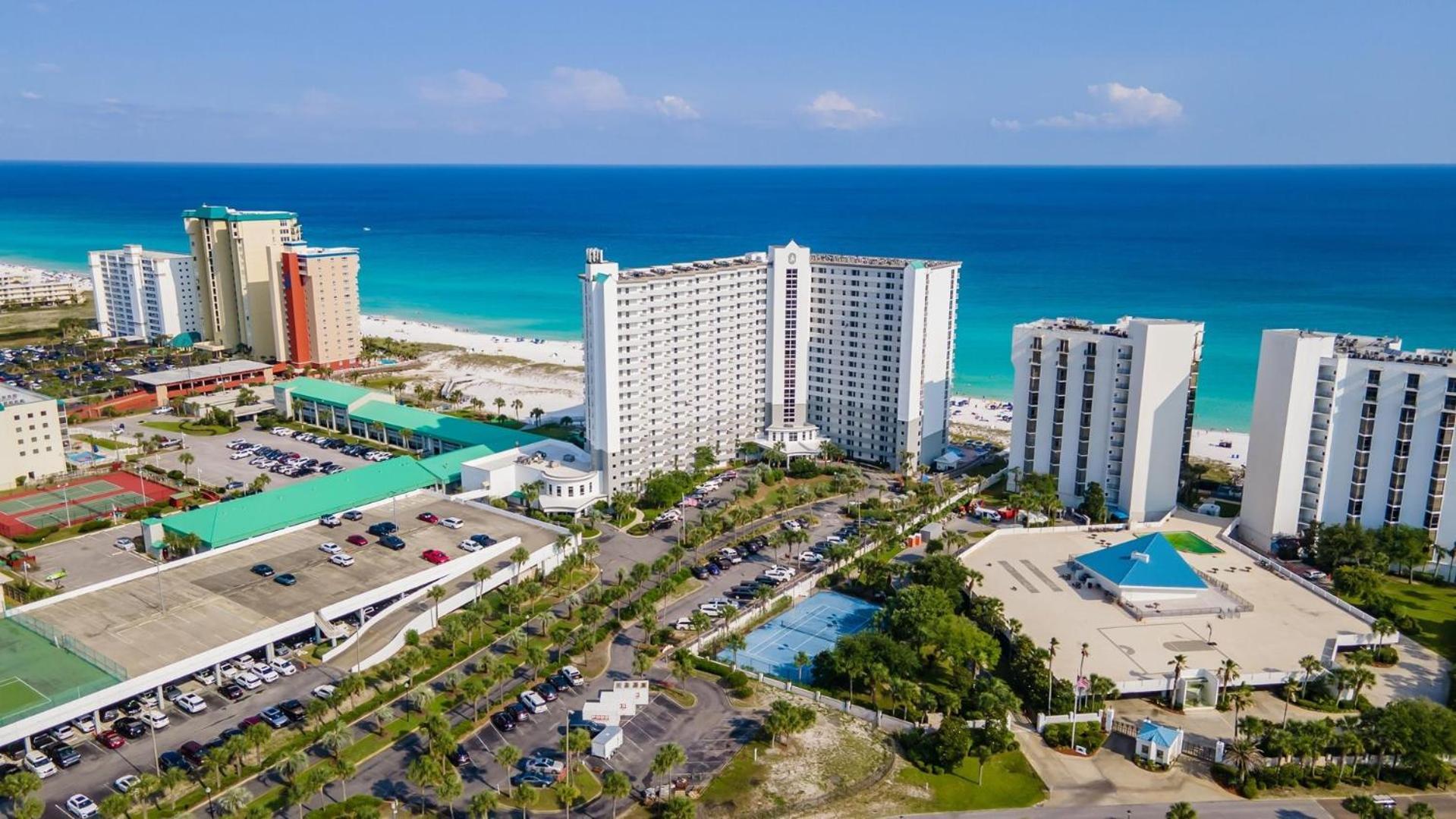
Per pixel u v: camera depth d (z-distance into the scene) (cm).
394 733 15250
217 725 15438
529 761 14512
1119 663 16888
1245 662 16888
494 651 17850
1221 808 13800
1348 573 19650
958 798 13975
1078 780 14425
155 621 17638
